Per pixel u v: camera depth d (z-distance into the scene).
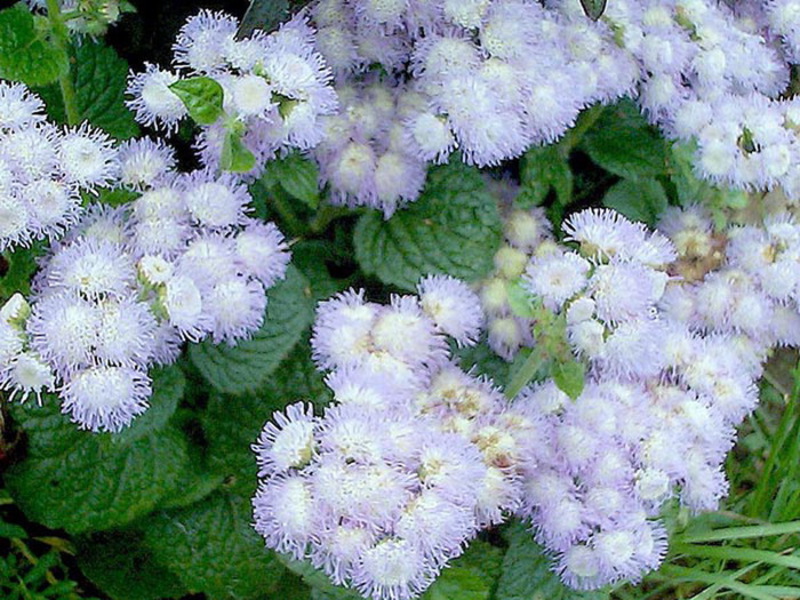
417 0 0.22
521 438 0.20
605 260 0.20
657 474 0.20
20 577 0.23
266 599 0.23
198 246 0.20
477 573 0.20
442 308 0.20
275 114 0.20
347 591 0.19
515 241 0.24
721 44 0.25
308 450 0.18
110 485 0.21
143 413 0.20
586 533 0.20
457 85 0.21
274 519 0.18
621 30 0.23
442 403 0.20
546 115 0.22
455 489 0.18
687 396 0.22
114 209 0.20
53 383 0.18
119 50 0.25
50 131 0.19
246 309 0.19
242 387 0.20
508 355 0.23
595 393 0.21
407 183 0.22
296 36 0.21
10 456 0.23
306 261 0.23
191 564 0.22
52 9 0.20
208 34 0.21
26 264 0.20
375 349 0.20
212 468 0.22
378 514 0.17
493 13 0.22
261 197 0.22
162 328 0.19
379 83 0.23
